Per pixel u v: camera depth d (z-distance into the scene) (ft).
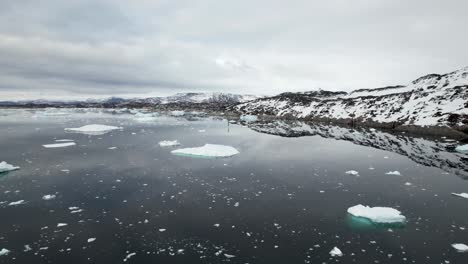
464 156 87.66
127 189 55.26
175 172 67.21
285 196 51.98
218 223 41.24
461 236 37.63
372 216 41.96
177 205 47.60
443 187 57.41
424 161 80.53
